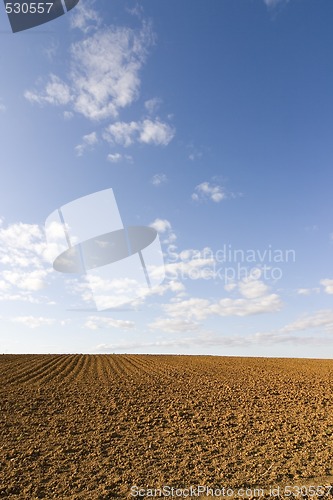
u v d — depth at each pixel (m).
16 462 10.07
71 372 25.80
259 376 24.19
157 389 19.28
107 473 9.58
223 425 13.34
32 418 13.81
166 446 11.38
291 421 13.75
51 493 8.58
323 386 20.23
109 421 13.62
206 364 32.03
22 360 34.00
